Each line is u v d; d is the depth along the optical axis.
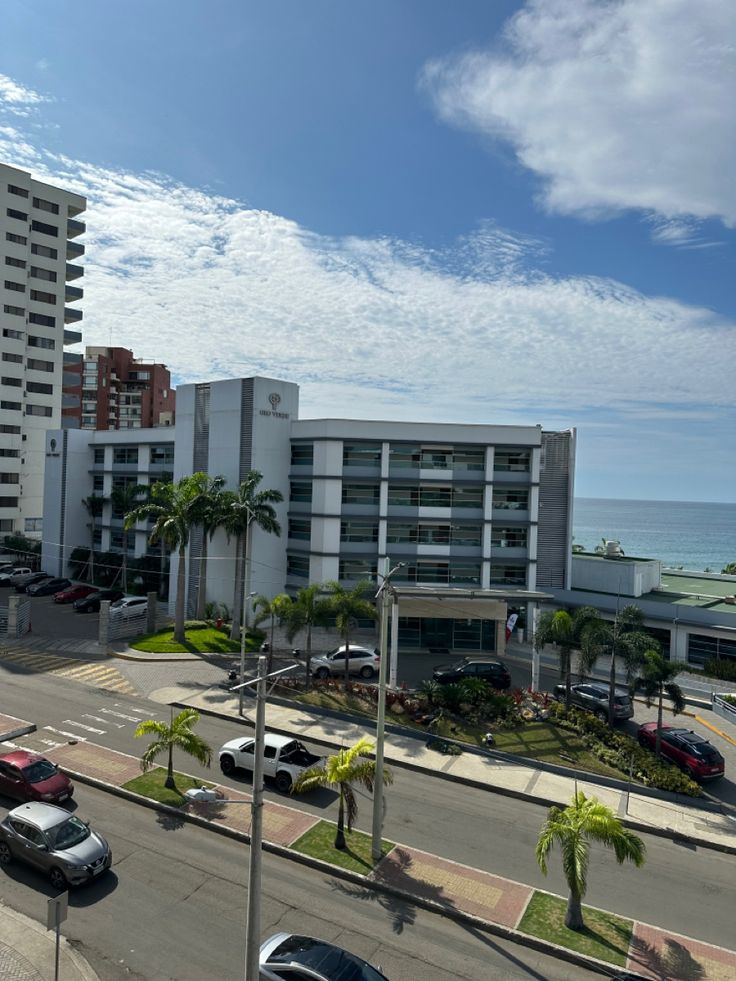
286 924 18.11
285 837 22.61
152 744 25.98
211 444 57.53
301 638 52.06
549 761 30.44
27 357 90.31
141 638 49.25
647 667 31.17
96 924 17.67
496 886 20.47
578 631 35.34
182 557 48.59
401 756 30.56
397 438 54.44
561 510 55.44
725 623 46.78
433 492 54.84
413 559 54.50
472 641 51.34
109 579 68.62
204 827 23.39
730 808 26.91
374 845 21.53
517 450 54.81
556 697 38.81
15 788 24.53
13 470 88.75
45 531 75.62
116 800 25.20
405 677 43.72
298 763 26.77
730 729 36.75
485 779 28.56
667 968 17.02
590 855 23.00
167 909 18.45
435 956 17.17
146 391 125.44
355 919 18.58
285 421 56.94
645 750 31.25
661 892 20.80
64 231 93.50
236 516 49.09
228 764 27.72
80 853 19.52
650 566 57.78
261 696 14.45
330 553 54.16
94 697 37.06
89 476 75.44
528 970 16.89
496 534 54.72
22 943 16.75
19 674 40.78
